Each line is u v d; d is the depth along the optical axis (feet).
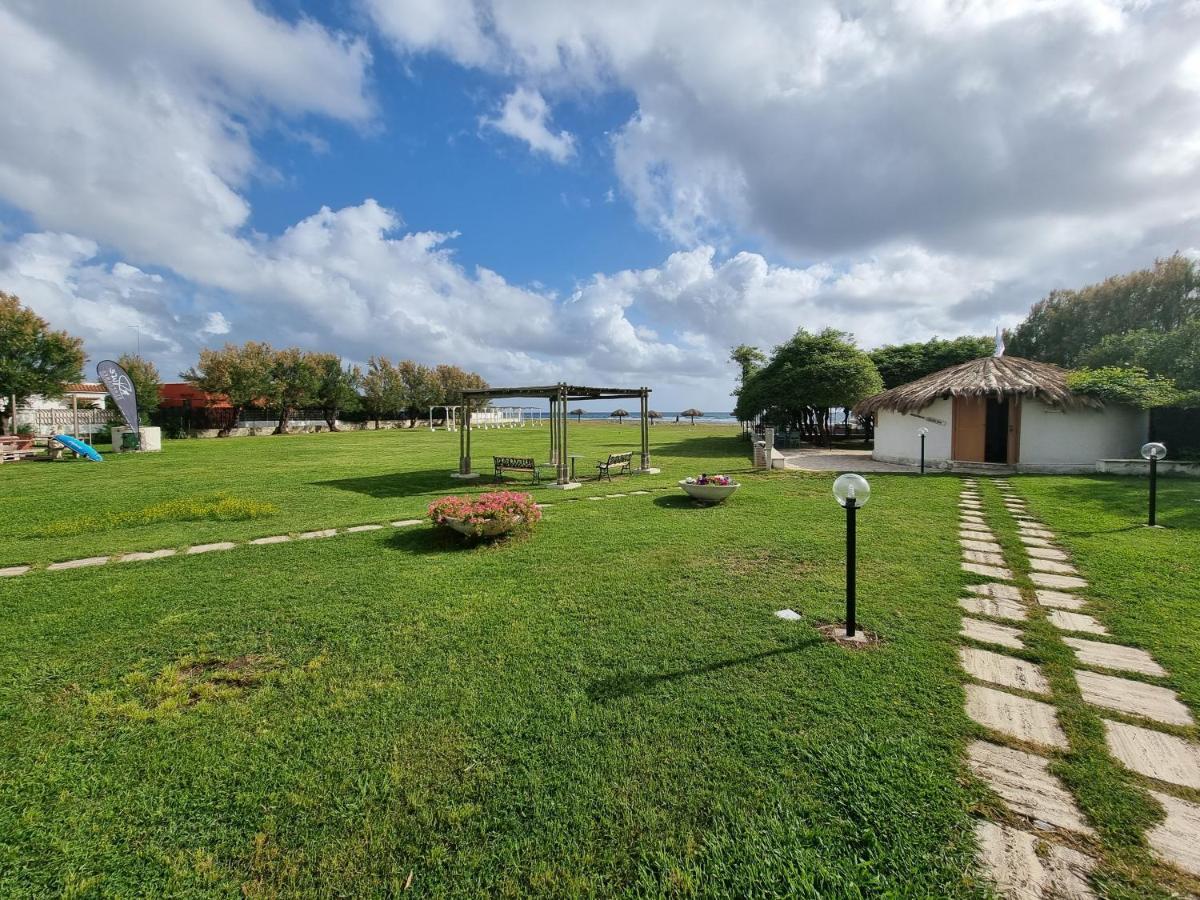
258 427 136.98
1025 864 7.09
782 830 7.68
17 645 13.93
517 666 12.51
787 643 13.53
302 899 6.77
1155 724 10.09
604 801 8.23
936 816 7.88
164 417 116.78
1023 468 48.96
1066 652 12.92
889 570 19.47
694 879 6.93
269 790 8.59
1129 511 28.84
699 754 9.28
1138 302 74.49
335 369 149.59
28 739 10.02
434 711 10.70
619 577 18.90
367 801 8.32
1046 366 57.67
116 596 17.49
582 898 6.70
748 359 110.22
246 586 18.40
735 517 28.91
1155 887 6.70
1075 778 8.61
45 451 69.26
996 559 20.80
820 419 90.94
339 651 13.47
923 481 42.60
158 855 7.42
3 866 7.25
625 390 49.55
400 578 19.11
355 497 37.45
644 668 12.31
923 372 91.09
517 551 22.41
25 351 79.97
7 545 24.26
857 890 6.73
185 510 31.32
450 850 7.43
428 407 181.16
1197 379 47.34
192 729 10.25
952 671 12.10
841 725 10.06
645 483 43.29
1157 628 14.26
